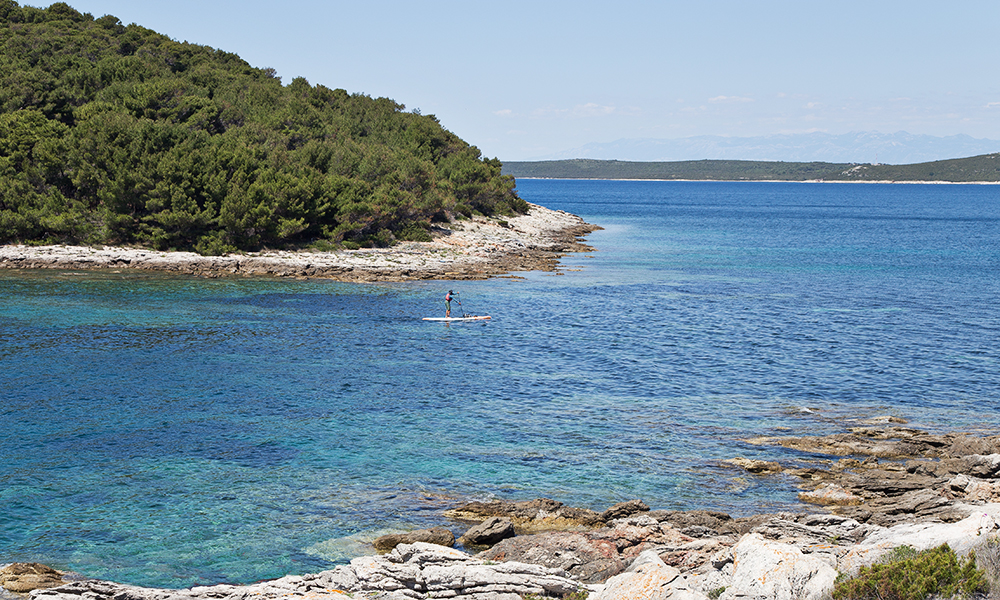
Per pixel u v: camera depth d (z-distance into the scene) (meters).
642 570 16.73
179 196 81.31
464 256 93.50
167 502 25.45
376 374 42.41
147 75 112.38
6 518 23.86
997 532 16.70
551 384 41.09
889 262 101.88
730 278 85.00
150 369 42.00
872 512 24.55
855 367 45.34
